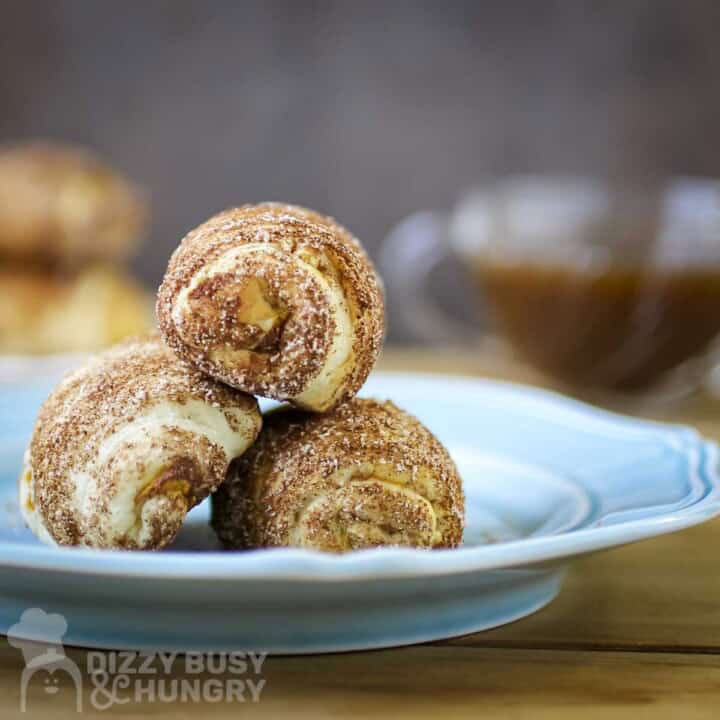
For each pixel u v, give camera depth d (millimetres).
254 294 397
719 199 708
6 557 356
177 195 1191
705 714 363
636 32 1140
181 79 1172
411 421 427
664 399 756
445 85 1166
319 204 1191
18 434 520
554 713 363
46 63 1164
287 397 406
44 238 861
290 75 1171
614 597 431
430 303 1173
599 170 1159
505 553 364
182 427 403
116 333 833
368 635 390
